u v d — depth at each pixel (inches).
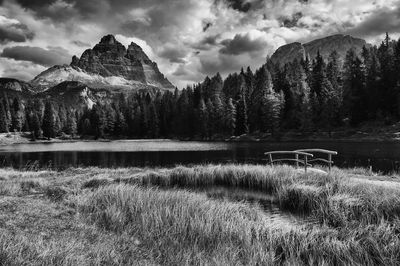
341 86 3230.8
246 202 483.2
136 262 235.6
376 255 269.7
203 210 374.9
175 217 346.6
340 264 263.7
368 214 357.1
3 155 2080.5
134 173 767.7
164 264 244.5
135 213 371.2
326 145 2092.8
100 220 352.8
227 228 325.4
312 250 281.4
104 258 233.5
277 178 576.7
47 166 1371.8
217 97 4089.6
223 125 3870.6
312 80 3804.1
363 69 3132.4
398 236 290.8
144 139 4886.8
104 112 5521.7
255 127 3622.0
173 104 5132.9
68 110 6697.8
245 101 3799.2
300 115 3208.7
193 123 4370.1
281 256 283.6
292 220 390.0
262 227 335.0
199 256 258.8
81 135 5708.7
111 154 1996.8
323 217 377.7
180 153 1910.7
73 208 398.0
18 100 6190.9
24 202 408.8
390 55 2979.8
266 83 3690.9
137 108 5251.0
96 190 506.3
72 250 234.2
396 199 366.6
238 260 258.5
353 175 618.5
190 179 664.4
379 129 2568.9
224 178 649.6
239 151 1937.7
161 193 458.9
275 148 2076.8
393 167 997.2
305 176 557.0
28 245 233.1
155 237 310.5
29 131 5521.7
